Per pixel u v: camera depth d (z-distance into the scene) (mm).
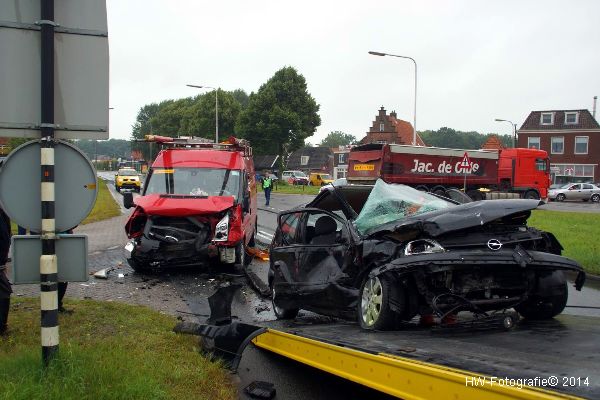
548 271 5660
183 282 10195
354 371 4250
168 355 5457
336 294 6270
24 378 4109
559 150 63281
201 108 76688
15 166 4441
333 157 101312
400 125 90438
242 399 4867
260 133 65438
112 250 13922
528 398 2924
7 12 4414
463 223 5281
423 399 3545
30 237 4465
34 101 4480
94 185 4570
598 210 33062
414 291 5352
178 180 11906
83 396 3982
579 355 4062
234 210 10867
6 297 5789
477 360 3857
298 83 65562
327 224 6848
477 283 5316
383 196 6344
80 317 6691
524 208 5406
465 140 145000
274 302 7570
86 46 4645
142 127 129750
